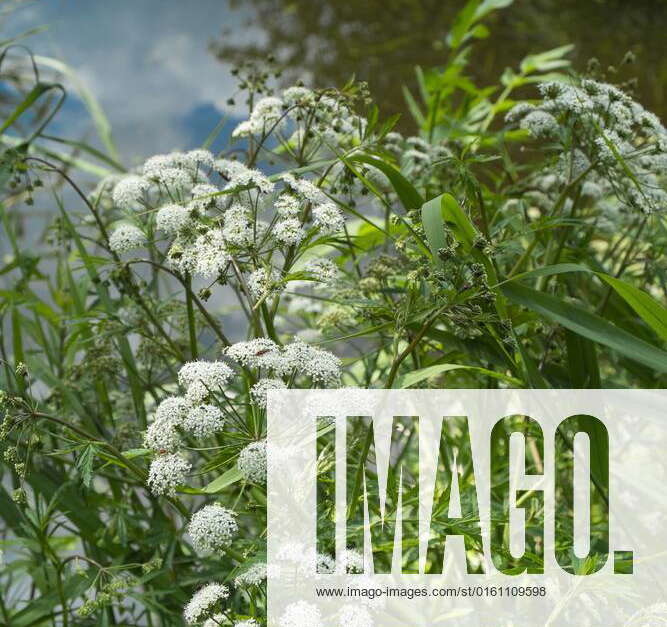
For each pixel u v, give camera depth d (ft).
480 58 5.97
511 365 1.92
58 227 2.27
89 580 1.86
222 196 1.92
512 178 2.32
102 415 2.28
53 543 2.38
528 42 6.24
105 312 2.02
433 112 2.59
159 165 1.95
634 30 6.52
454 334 1.92
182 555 2.04
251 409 1.71
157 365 2.20
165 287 2.39
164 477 1.64
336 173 2.04
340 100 2.00
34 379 2.13
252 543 1.68
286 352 1.68
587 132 2.03
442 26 6.38
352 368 2.31
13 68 3.85
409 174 2.24
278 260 2.04
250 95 2.19
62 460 2.06
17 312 2.22
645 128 2.00
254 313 1.81
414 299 1.75
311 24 6.52
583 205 2.39
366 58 5.82
